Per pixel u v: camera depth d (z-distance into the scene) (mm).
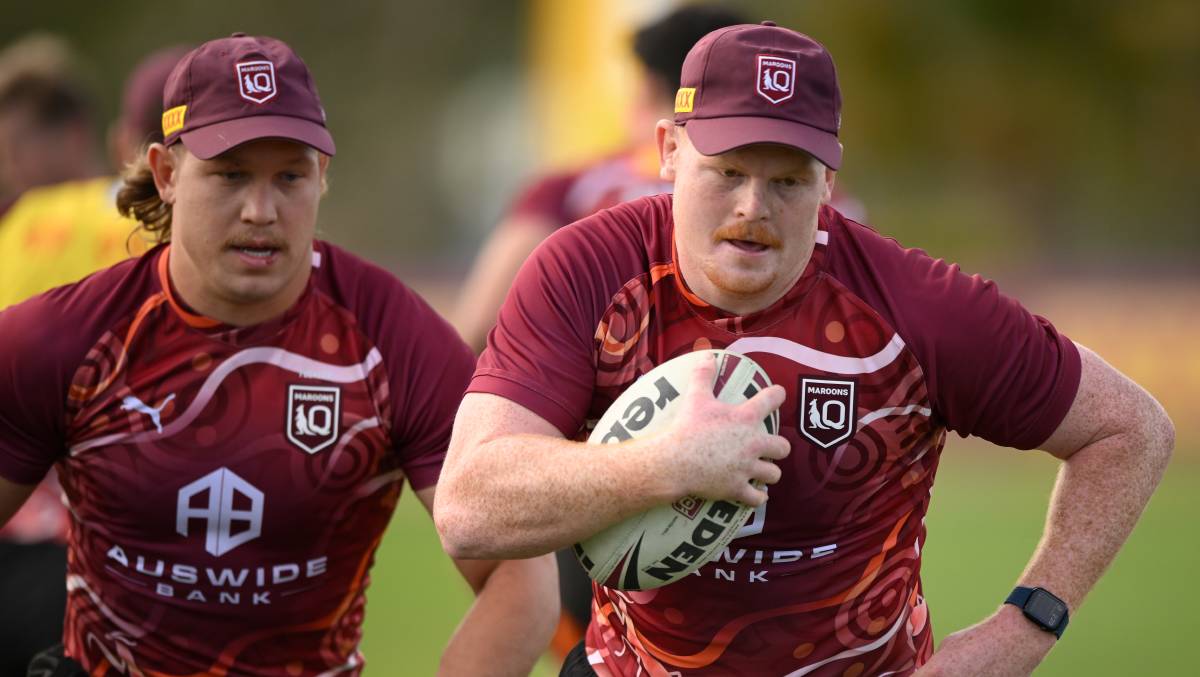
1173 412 53656
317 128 12156
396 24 120188
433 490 12852
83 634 13508
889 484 11852
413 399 12812
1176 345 58000
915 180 94312
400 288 13062
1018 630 11742
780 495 11586
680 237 11156
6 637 16609
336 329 12766
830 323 11492
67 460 12945
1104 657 25328
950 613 27594
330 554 13094
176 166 12242
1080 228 93438
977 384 11547
